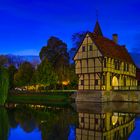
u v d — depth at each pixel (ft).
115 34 232.73
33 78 244.63
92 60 183.52
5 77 178.60
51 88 255.91
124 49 229.66
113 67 190.70
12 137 78.54
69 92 212.64
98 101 174.19
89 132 81.76
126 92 176.65
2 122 104.17
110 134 78.38
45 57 259.19
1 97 174.91
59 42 277.23
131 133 79.46
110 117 111.04
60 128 89.04
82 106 157.38
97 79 181.57
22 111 139.85
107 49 190.49
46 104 178.91
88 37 185.47
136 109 138.00
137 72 247.50
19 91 238.07
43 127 92.02
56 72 258.16
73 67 255.09
